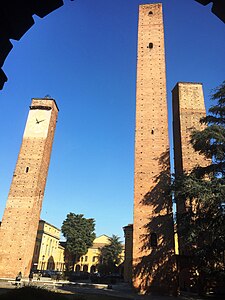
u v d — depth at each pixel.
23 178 43.91
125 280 59.84
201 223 24.03
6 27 4.36
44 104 49.88
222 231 22.25
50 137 49.47
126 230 65.88
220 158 26.31
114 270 81.38
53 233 84.56
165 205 32.72
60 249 92.44
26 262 39.88
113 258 83.56
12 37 4.63
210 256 23.36
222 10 4.61
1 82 4.62
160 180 34.12
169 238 31.17
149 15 46.03
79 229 80.75
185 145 40.66
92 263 94.12
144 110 38.62
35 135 47.28
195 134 28.55
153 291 29.22
